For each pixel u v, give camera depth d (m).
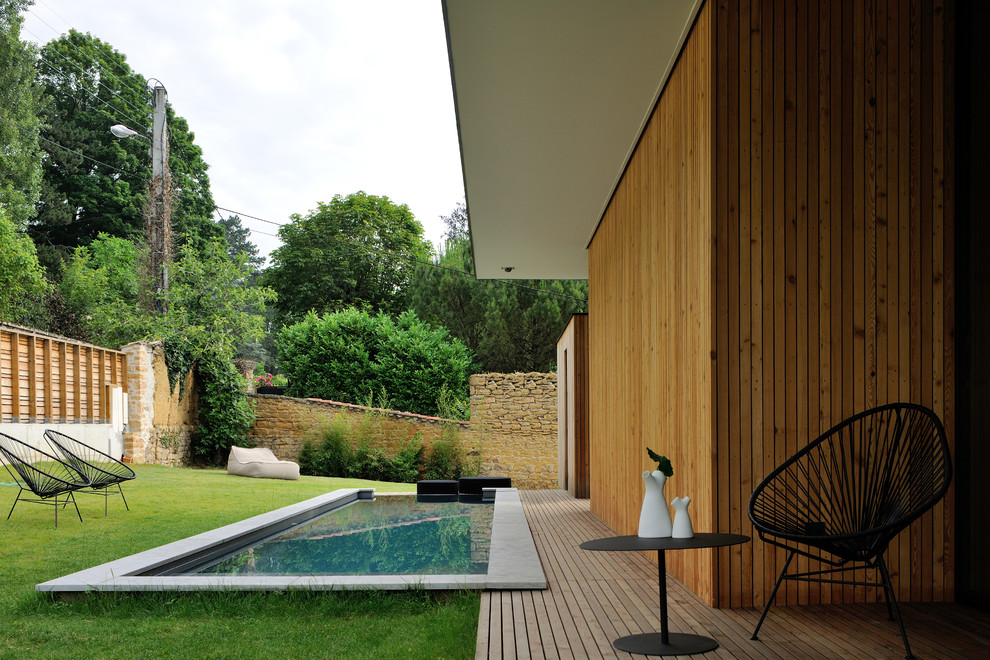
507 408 14.67
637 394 5.55
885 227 3.71
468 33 4.26
